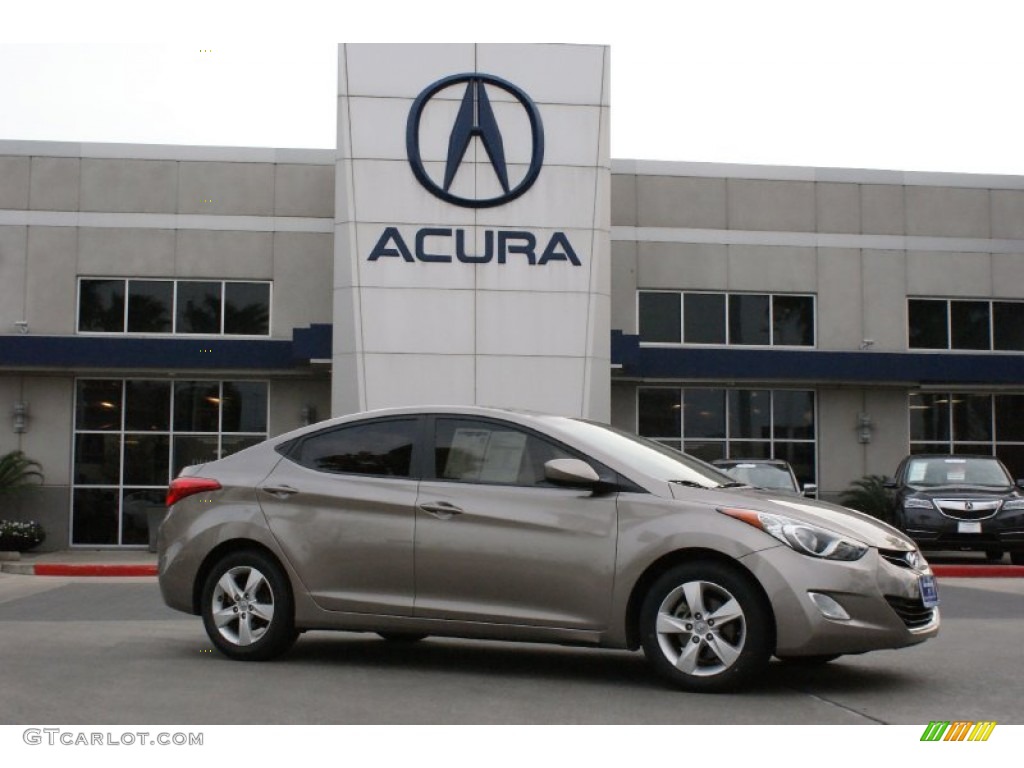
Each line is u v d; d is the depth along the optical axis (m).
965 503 18.80
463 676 7.93
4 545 21.67
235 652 8.41
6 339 22.28
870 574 7.04
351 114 22.47
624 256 24.91
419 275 22.25
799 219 25.38
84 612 12.32
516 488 7.77
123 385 23.55
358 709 6.81
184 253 23.94
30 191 23.84
